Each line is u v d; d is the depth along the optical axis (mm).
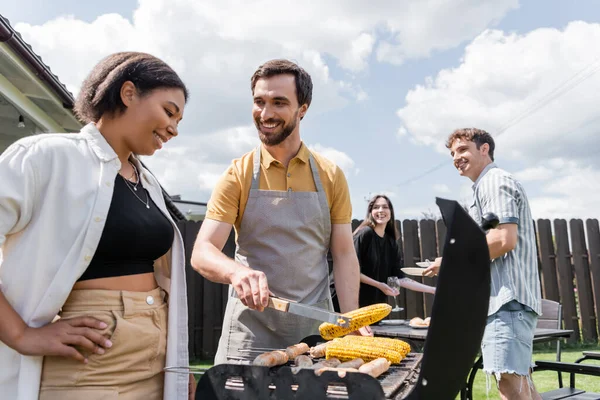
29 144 1180
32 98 5355
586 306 7457
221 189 1923
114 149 1326
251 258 1951
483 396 4285
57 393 1154
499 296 2570
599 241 7598
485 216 1145
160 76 1301
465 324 976
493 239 2561
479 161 2959
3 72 4641
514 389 2559
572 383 2908
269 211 1914
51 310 1153
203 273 1682
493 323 2592
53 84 4863
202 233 1888
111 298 1237
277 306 1281
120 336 1219
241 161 1988
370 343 1498
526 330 2543
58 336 1110
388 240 4410
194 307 6824
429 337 964
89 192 1221
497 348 2557
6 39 3865
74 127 6566
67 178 1199
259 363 1177
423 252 7242
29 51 4203
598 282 7500
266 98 1795
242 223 1958
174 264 1512
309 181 1978
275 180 1954
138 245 1308
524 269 2602
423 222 7297
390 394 1065
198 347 6770
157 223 1375
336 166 2068
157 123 1299
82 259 1182
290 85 1799
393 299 7129
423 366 977
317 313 1229
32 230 1156
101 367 1192
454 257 946
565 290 7449
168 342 1433
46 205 1169
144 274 1360
